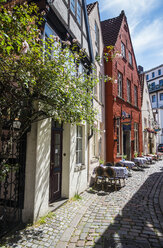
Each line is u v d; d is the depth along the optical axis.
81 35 7.38
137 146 15.73
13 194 4.07
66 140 5.57
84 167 6.64
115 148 10.65
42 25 4.56
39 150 3.96
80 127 6.79
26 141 4.00
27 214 3.79
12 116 3.53
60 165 5.46
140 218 4.23
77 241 3.21
